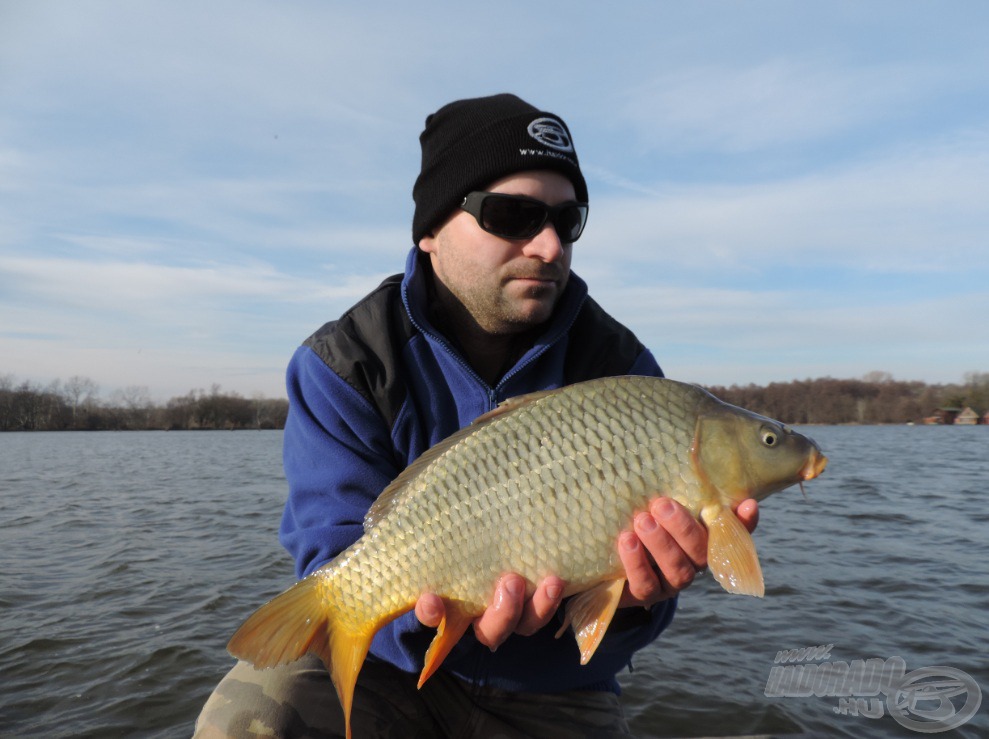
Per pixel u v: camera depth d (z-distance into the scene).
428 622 0.53
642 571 0.52
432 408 0.71
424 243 0.78
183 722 1.05
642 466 0.54
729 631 1.38
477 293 0.70
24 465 6.89
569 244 0.72
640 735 0.99
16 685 1.18
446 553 0.55
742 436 0.54
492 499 0.54
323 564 0.64
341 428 0.70
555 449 0.54
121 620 1.51
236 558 2.13
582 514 0.53
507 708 0.69
